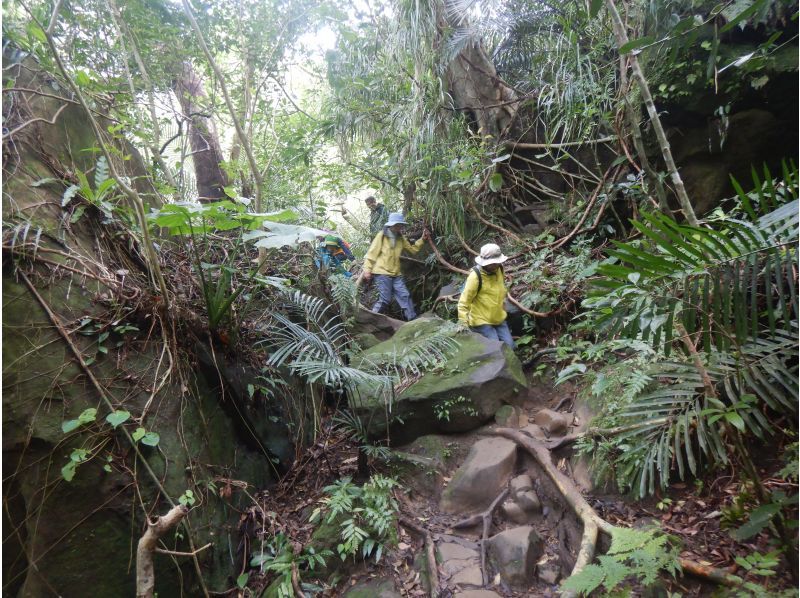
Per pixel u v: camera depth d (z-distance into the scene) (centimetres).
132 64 482
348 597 230
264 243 249
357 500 275
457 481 286
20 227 215
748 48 361
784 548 179
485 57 614
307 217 538
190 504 236
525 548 230
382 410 335
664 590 190
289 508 285
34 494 197
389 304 648
